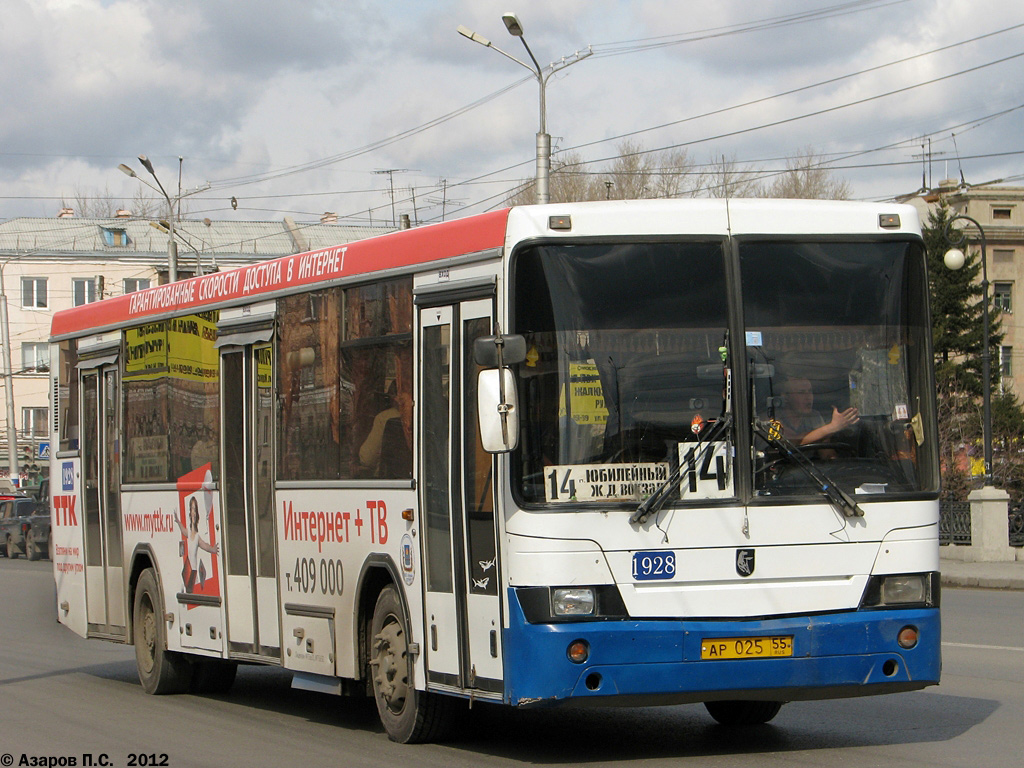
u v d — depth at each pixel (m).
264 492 13.46
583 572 9.34
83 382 17.75
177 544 15.24
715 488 9.54
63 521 18.30
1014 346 80.69
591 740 11.28
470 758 10.54
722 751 10.55
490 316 10.08
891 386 9.98
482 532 10.02
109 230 91.31
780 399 9.73
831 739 11.08
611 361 9.59
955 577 30.08
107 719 13.43
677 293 9.73
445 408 10.59
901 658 9.66
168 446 15.47
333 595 12.20
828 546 9.63
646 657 9.27
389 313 11.49
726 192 72.44
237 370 14.04
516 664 9.42
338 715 13.57
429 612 10.76
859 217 10.10
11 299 89.25
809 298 9.90
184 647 14.98
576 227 9.73
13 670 18.06
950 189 79.94
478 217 10.34
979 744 10.67
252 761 10.76
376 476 11.57
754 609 9.48
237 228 94.31
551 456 9.46
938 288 69.44
